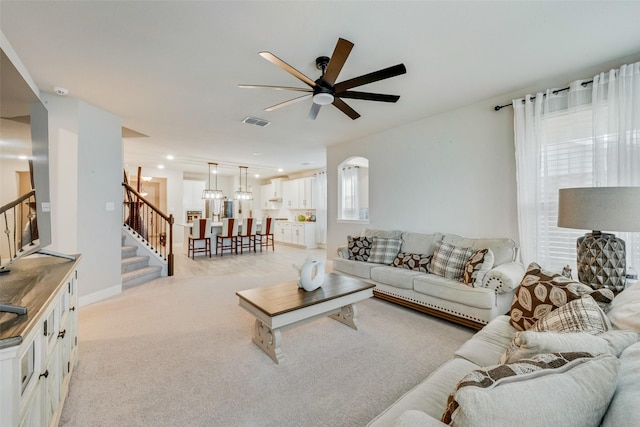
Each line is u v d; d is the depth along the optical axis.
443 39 2.15
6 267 1.65
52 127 3.13
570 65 2.56
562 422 0.62
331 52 2.30
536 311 1.67
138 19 1.91
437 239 3.59
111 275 3.73
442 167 3.78
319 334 2.64
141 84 2.88
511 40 2.17
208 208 9.64
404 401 1.14
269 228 7.83
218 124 4.18
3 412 0.86
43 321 1.22
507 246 2.93
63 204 3.20
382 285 3.50
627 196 1.61
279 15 1.88
